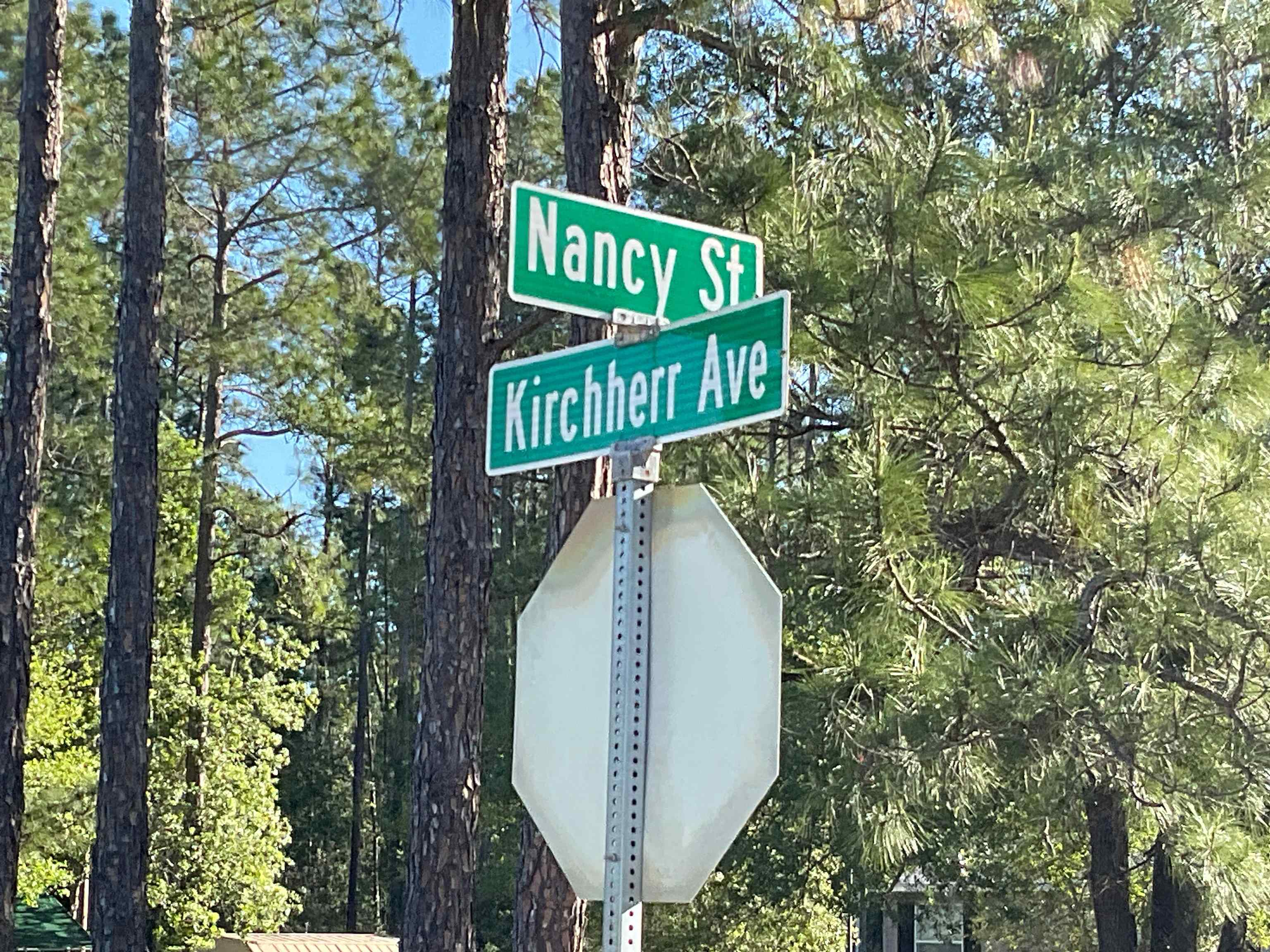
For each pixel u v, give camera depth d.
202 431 31.02
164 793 24.19
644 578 2.86
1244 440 6.77
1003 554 7.32
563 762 2.93
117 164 23.17
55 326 22.89
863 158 7.28
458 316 8.87
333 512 40.31
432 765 8.59
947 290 6.47
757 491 6.59
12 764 12.35
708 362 2.85
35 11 13.02
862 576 6.09
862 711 6.39
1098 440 6.70
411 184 22.39
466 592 8.70
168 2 14.05
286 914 26.72
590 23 8.51
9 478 12.58
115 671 13.68
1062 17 10.02
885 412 6.91
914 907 18.34
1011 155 7.59
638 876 2.76
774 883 15.39
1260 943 17.30
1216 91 10.41
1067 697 6.02
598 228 3.09
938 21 8.83
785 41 7.89
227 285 29.09
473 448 8.81
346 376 27.02
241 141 26.16
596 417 3.02
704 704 2.73
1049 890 15.98
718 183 7.38
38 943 22.92
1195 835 6.12
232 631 26.94
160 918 23.92
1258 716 6.50
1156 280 7.41
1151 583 6.21
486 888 20.31
